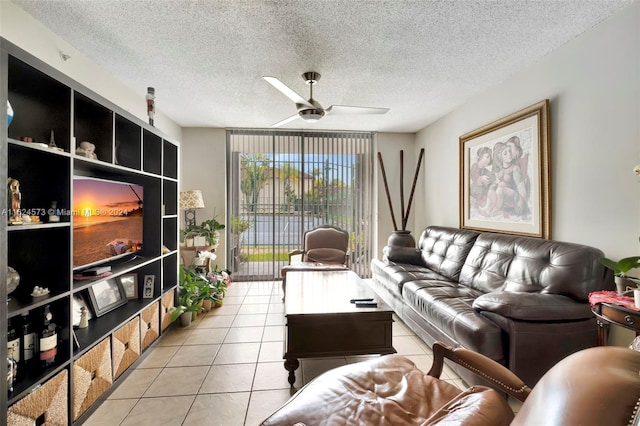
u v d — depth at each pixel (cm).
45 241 162
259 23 205
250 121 441
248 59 255
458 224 386
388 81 303
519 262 237
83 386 169
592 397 56
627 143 191
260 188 489
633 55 186
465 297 244
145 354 240
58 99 164
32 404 136
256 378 212
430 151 462
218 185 478
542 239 240
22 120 162
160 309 267
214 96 340
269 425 106
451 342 210
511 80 291
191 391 196
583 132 220
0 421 120
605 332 167
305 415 109
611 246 201
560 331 176
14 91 161
